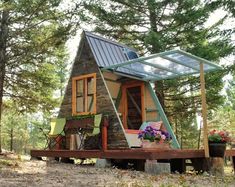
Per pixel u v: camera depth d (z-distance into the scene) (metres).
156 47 15.74
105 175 7.41
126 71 12.38
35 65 17.16
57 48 16.53
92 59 11.84
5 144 44.47
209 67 11.12
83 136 11.43
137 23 18.17
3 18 14.88
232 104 32.25
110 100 11.02
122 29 18.48
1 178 6.29
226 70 16.36
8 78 16.84
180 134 26.28
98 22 17.64
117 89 13.24
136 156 8.91
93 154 10.24
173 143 11.69
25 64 16.70
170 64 11.11
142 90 12.99
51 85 18.05
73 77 12.36
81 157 10.59
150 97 12.85
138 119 12.95
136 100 13.16
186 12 16.45
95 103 11.41
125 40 18.86
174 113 18.47
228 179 7.89
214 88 17.31
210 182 7.04
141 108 12.91
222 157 9.60
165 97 18.45
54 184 5.76
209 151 9.68
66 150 11.14
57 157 11.78
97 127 10.82
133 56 13.30
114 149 10.57
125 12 17.62
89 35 12.28
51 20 15.29
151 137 9.75
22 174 7.11
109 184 5.96
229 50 16.11
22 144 45.38
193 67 10.99
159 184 6.25
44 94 18.08
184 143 27.28
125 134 10.46
